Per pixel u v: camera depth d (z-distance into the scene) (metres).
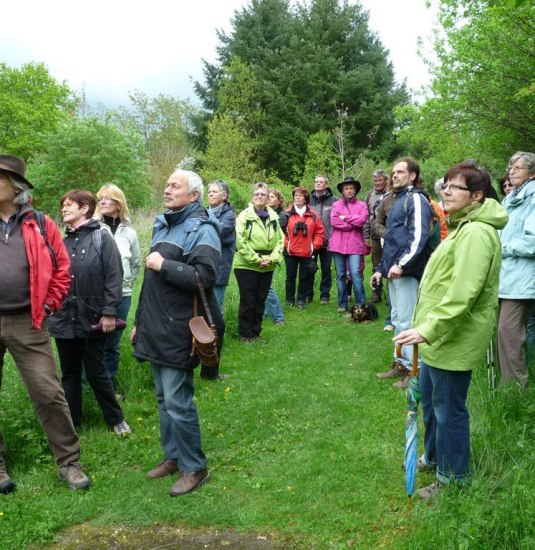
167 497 3.43
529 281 4.08
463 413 3.03
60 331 4.14
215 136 29.25
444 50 12.52
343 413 4.62
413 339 2.83
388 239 5.08
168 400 3.49
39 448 3.90
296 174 30.31
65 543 3.05
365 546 2.83
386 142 30.16
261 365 6.11
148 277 3.54
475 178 2.91
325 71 31.16
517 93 11.05
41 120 37.06
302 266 8.93
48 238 3.60
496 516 2.62
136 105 37.62
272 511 3.23
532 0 4.14
